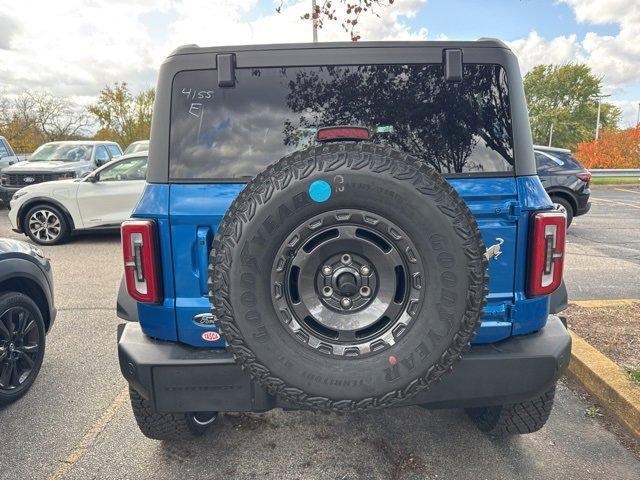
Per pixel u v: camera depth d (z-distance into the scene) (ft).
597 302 16.71
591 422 10.30
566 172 31.27
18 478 8.68
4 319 11.13
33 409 10.99
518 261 7.28
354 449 9.39
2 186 36.86
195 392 7.14
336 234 6.36
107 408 11.03
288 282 6.42
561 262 7.21
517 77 7.54
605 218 38.96
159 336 7.45
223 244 6.23
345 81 7.53
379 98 7.57
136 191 28.81
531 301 7.36
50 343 14.71
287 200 6.14
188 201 7.19
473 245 6.19
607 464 8.94
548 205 7.33
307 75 7.52
